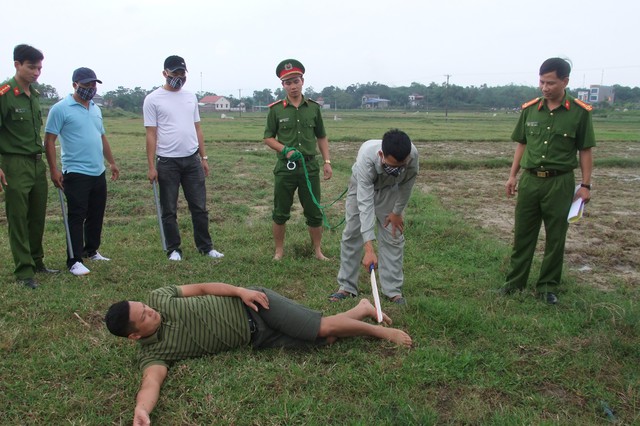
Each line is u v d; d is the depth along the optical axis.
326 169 6.26
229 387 3.38
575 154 4.71
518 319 4.36
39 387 3.40
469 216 8.68
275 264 5.86
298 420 3.10
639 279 5.70
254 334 3.81
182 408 3.17
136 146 19.67
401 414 3.15
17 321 4.24
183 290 3.80
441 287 5.25
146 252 6.22
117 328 3.39
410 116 69.56
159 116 5.89
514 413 3.18
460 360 3.72
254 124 42.72
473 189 11.37
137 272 5.45
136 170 12.27
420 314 4.38
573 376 3.60
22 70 4.79
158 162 5.97
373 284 4.21
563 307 4.78
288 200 6.02
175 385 3.40
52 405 3.21
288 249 6.42
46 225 7.44
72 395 3.33
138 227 7.51
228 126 38.22
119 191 9.69
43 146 5.45
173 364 3.61
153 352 3.55
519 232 5.00
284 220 6.06
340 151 18.95
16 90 4.80
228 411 3.15
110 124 40.34
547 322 4.35
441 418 3.18
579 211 4.56
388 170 4.23
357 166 4.66
